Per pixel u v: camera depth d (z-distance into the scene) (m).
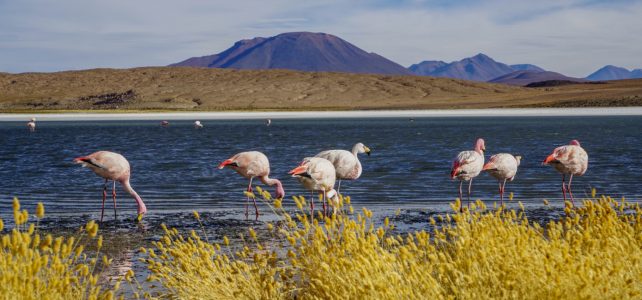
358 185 19.50
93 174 23.23
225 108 137.25
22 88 182.00
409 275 5.71
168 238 7.41
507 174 14.97
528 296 5.48
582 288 5.24
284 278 6.69
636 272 5.80
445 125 64.50
